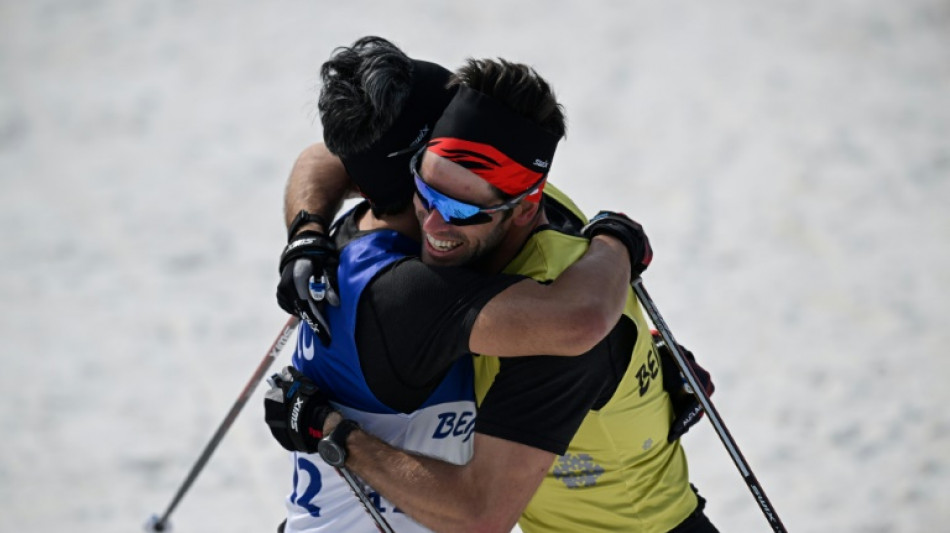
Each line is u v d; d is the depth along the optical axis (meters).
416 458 8.87
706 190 31.88
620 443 9.64
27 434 21.73
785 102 37.81
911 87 38.59
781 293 26.14
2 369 24.30
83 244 30.27
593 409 9.35
